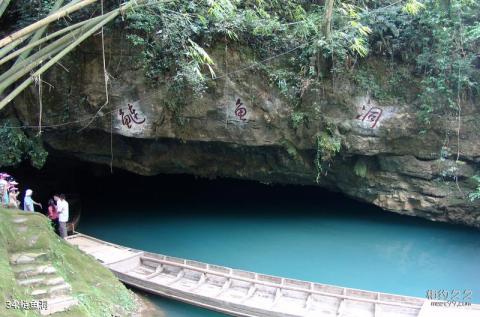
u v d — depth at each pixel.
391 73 11.30
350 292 8.66
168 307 8.85
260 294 8.93
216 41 10.55
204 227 13.94
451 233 13.09
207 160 13.10
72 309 6.87
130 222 14.29
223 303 8.35
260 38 10.80
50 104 10.68
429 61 10.93
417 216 12.95
